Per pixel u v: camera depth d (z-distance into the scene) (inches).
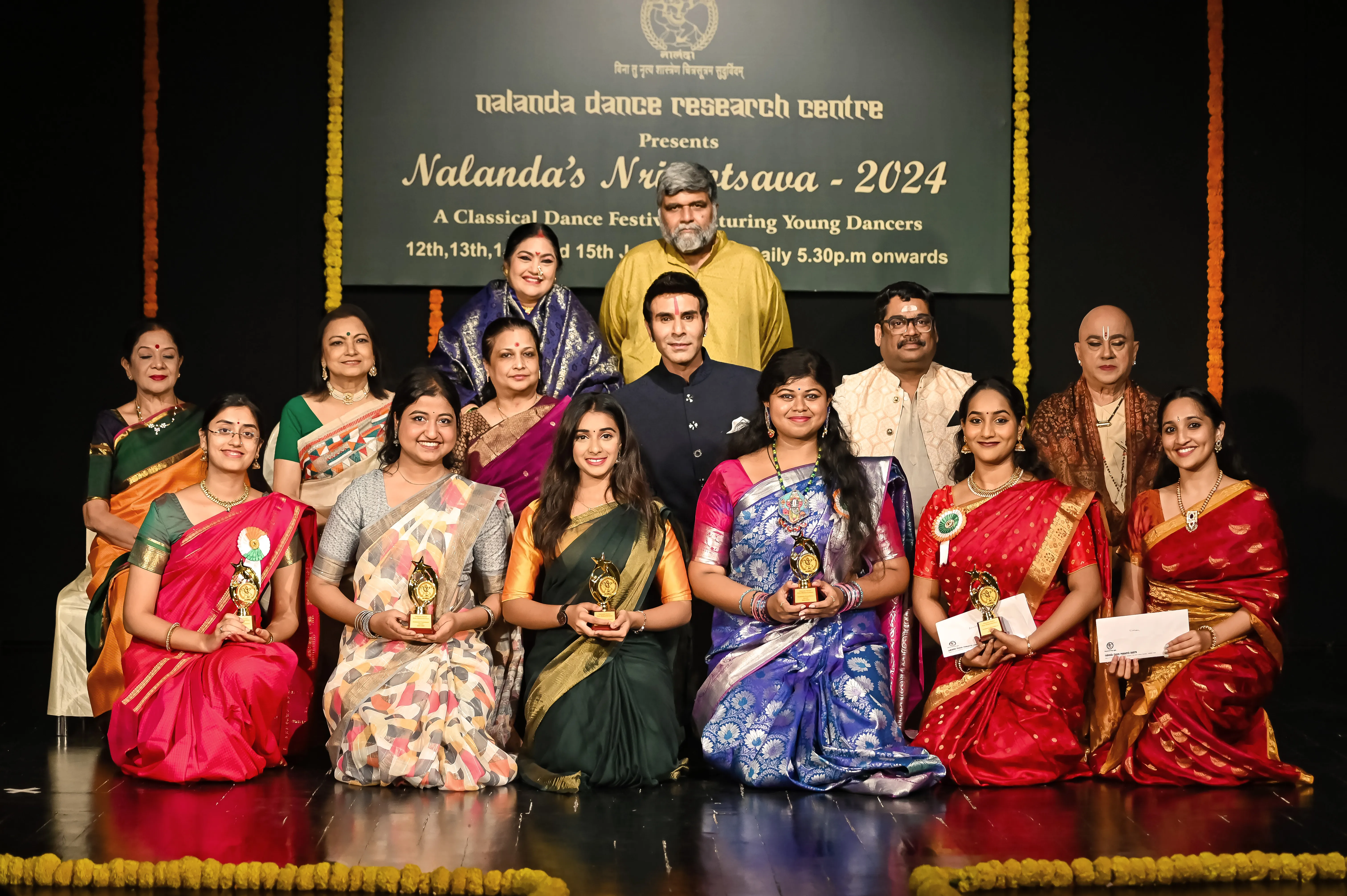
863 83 253.6
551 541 161.9
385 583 162.9
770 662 159.0
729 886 117.6
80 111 248.8
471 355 198.2
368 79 249.6
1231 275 259.0
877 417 199.0
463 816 141.4
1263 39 257.0
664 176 209.8
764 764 152.6
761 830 135.5
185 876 119.0
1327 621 258.1
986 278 255.1
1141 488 205.0
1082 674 162.4
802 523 161.9
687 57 252.4
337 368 190.2
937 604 168.6
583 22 251.6
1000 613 161.0
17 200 248.7
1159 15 257.0
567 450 163.9
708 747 155.8
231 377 251.9
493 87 251.1
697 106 252.8
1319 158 257.3
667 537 164.6
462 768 153.4
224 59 250.2
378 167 250.2
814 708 157.0
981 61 253.8
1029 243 257.8
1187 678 159.3
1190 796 150.6
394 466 170.1
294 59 251.3
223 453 170.7
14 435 250.5
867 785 150.1
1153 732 158.1
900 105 253.9
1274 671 163.2
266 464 205.6
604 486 165.3
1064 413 209.9
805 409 162.2
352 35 249.1
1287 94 257.0
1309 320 258.7
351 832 134.8
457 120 250.7
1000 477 170.4
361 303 253.3
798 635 159.5
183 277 250.7
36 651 250.5
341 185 249.8
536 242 199.8
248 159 251.1
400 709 156.1
